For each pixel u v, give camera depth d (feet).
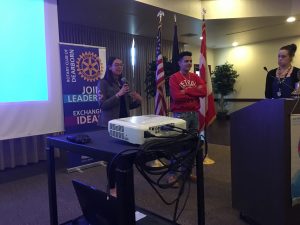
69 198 8.63
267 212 5.89
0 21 9.61
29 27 10.34
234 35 22.25
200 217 4.11
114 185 3.74
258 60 26.84
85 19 15.78
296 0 15.81
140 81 20.90
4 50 9.75
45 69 10.79
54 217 4.63
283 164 5.39
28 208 8.07
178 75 9.58
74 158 11.47
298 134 5.43
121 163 3.10
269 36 23.61
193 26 18.22
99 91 8.52
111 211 3.76
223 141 16.81
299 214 5.55
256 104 6.11
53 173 4.51
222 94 27.96
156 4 13.78
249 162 6.46
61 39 16.20
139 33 19.85
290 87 7.77
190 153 3.82
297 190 5.48
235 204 7.09
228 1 16.63
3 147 12.46
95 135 4.50
